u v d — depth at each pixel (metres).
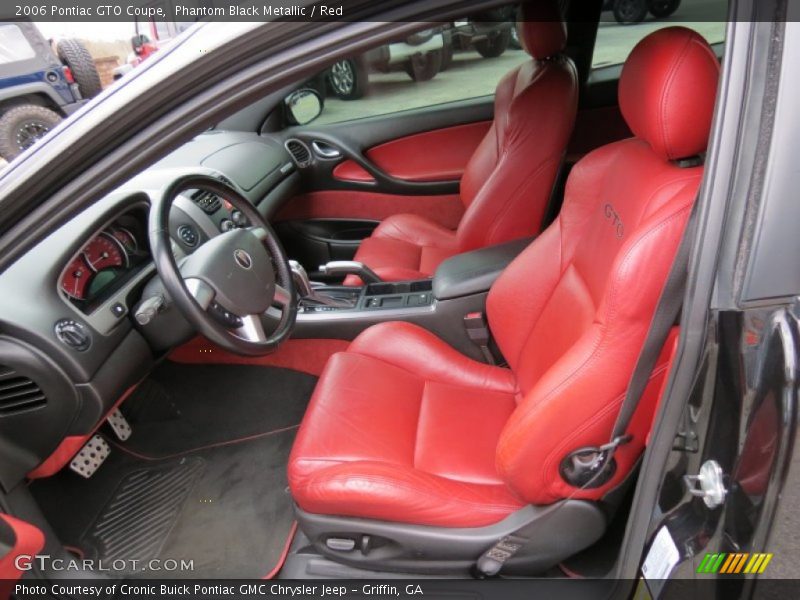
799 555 0.76
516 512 1.15
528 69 2.04
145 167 0.80
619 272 0.89
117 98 0.74
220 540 1.68
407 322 1.77
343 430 1.36
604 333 0.93
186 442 2.00
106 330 1.46
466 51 2.69
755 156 0.66
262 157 2.65
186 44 0.74
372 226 2.98
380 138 2.83
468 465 1.32
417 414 1.48
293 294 1.60
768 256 0.67
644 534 0.95
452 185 2.84
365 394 1.48
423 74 2.76
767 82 0.64
